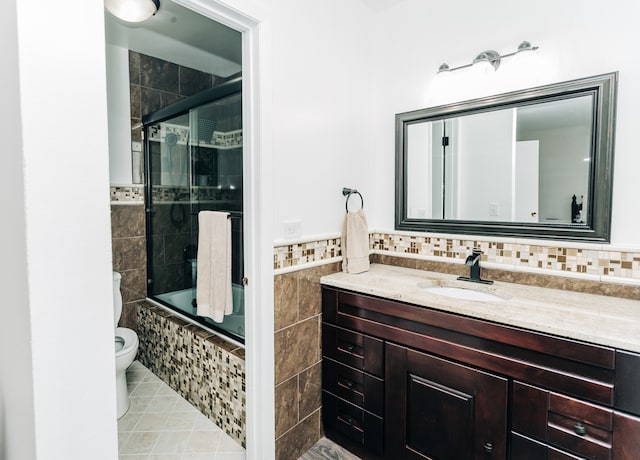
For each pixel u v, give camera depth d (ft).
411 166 6.66
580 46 4.87
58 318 1.84
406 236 6.80
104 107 1.98
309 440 5.83
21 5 1.65
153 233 9.35
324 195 6.04
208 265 6.83
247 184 5.00
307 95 5.58
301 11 5.39
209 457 5.58
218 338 6.67
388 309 5.02
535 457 3.85
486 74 5.58
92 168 1.94
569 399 3.63
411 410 4.83
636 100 4.52
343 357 5.63
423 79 6.45
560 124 5.05
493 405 4.12
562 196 5.10
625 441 3.34
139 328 8.93
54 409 1.84
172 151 8.83
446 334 4.48
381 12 6.95
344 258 6.31
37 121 1.73
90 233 1.95
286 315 5.33
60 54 1.80
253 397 5.15
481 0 5.73
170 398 7.27
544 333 3.75
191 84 10.22
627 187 4.64
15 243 1.82
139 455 5.62
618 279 4.71
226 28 7.71
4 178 1.87
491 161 5.72
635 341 3.28
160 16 7.13
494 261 5.75
